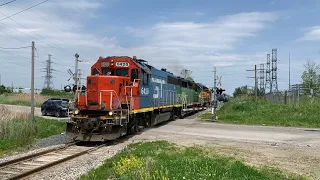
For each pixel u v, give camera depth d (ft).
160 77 88.02
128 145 53.52
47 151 47.09
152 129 79.41
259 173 34.65
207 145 56.49
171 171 32.12
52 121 88.28
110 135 56.39
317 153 51.13
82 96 59.88
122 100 61.26
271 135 73.36
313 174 37.32
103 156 45.37
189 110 130.62
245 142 62.08
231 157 45.14
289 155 49.11
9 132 58.18
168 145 53.72
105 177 31.96
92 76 60.70
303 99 133.49
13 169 36.65
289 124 94.79
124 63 65.26
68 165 39.06
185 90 124.98
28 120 70.33
